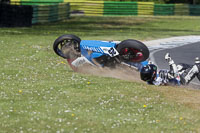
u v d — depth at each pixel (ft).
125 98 92.73
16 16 336.90
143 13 614.34
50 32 293.43
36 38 238.27
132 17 555.69
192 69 105.70
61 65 140.56
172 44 237.45
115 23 436.76
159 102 90.58
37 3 527.81
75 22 433.48
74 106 84.99
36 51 172.24
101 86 103.96
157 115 80.89
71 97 92.48
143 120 77.25
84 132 69.21
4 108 81.46
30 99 89.76
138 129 71.77
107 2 572.51
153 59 167.94
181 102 91.20
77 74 121.49
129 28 371.76
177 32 337.52
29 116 76.69
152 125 74.38
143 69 105.70
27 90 97.96
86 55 120.26
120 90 100.07
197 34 318.65
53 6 439.63
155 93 98.22
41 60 149.38
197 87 109.29
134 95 95.76
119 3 583.17
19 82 107.45
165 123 76.02
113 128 71.72
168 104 89.04
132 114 81.00
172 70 105.91
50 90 98.99
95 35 280.10
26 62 142.82
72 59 125.49
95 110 82.58
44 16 419.33
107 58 116.26
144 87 104.27
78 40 124.47
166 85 107.55
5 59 147.64
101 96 93.71
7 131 68.28
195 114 82.58
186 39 271.90
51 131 68.90
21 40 219.82
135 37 272.51
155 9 625.41
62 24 398.01
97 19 491.31
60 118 76.13
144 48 109.91
